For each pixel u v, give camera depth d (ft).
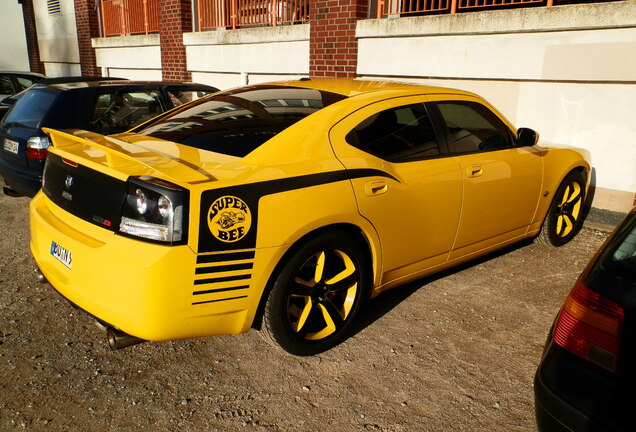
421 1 27.48
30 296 12.37
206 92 21.34
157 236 7.93
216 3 33.65
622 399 5.68
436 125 11.93
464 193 11.97
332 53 26.32
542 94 20.47
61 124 16.78
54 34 52.54
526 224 14.52
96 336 10.76
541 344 10.85
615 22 17.38
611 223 18.22
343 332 10.48
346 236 9.91
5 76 34.04
